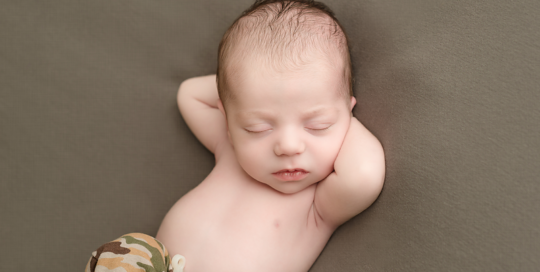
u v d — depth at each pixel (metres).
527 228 0.69
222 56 0.99
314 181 0.98
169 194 1.24
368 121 0.99
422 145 0.84
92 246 1.19
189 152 1.25
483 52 0.80
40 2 1.22
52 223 1.19
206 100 1.19
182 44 1.24
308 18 0.96
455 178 0.78
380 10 1.01
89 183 1.21
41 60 1.21
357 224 0.97
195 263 0.98
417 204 0.83
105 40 1.23
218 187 1.07
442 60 0.85
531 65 0.74
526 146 0.72
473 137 0.77
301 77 0.89
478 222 0.74
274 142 0.92
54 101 1.21
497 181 0.73
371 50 1.02
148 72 1.24
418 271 0.80
